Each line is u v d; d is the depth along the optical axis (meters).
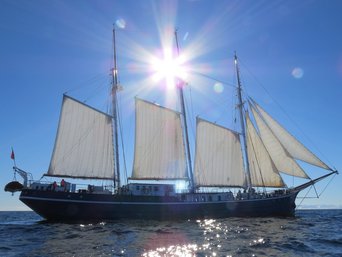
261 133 60.34
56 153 52.56
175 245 28.62
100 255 24.52
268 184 59.56
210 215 54.59
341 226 45.34
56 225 45.81
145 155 57.81
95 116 56.16
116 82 58.84
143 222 49.34
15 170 49.25
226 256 24.44
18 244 29.47
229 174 62.38
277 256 24.58
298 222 50.91
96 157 55.41
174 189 54.38
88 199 49.22
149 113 59.16
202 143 61.88
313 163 56.62
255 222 50.00
